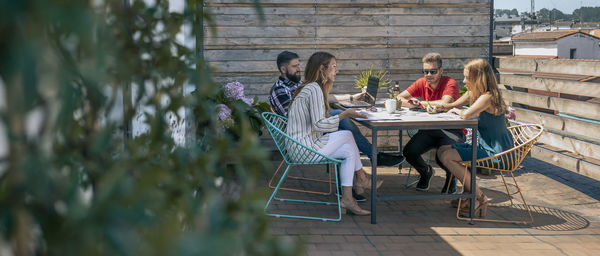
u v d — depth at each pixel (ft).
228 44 21.17
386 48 21.98
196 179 3.83
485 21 22.24
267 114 15.26
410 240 12.03
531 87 20.51
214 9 20.93
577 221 13.93
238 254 2.59
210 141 4.24
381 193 16.60
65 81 2.09
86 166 3.01
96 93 2.96
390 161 15.23
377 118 13.65
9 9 1.64
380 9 21.76
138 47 3.76
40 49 1.73
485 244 11.89
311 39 21.58
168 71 3.92
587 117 17.49
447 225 13.24
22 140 2.09
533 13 52.13
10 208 2.04
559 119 18.85
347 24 21.67
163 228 2.06
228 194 3.74
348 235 12.26
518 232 12.87
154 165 3.73
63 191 2.16
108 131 3.09
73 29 1.86
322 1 21.45
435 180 18.34
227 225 2.62
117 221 2.10
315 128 13.17
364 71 22.02
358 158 14.28
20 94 1.81
